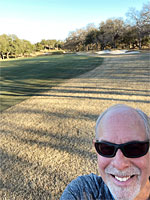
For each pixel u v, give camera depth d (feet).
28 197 9.16
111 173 2.65
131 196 2.61
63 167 11.28
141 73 45.27
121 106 2.89
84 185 3.54
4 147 14.17
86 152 12.75
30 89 36.29
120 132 2.62
